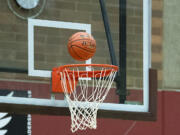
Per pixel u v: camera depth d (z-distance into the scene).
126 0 8.93
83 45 7.92
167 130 10.52
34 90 8.39
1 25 8.42
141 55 8.88
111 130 10.05
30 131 9.49
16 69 8.41
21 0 8.53
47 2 8.64
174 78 11.18
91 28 8.70
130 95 8.76
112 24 8.79
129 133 10.17
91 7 8.76
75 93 8.39
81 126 8.92
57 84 8.34
